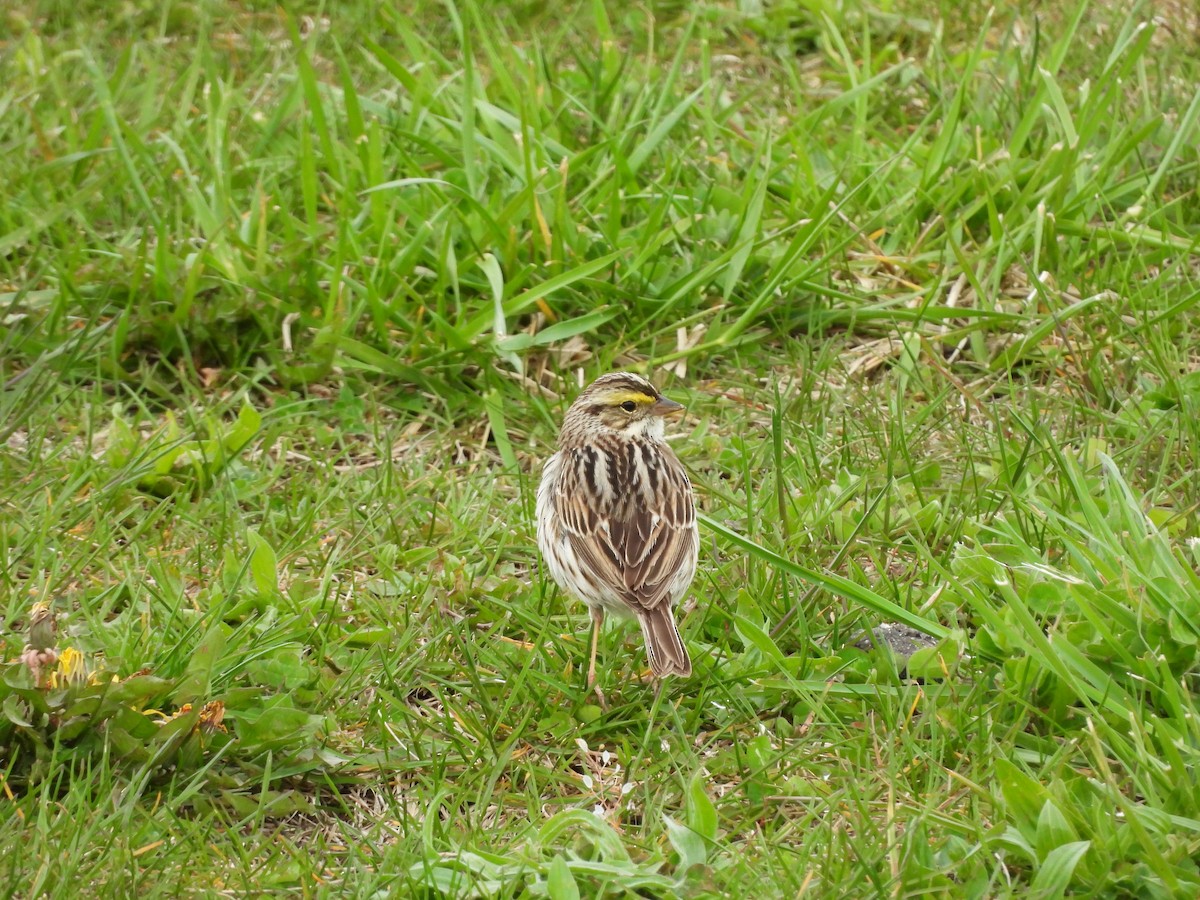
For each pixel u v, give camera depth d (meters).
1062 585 8.12
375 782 7.50
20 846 6.56
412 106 12.77
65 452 10.10
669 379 10.84
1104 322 10.97
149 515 9.31
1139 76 13.45
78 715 7.20
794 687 7.63
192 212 12.05
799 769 7.34
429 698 8.14
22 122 13.38
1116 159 12.13
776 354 11.17
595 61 14.27
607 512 8.17
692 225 11.69
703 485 9.59
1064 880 6.26
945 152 12.12
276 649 8.01
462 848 6.76
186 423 10.49
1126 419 10.02
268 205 11.92
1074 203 11.81
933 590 8.40
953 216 12.16
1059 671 7.21
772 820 7.06
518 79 13.89
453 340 10.70
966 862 6.55
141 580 8.77
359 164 12.20
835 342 11.31
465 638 8.40
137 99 13.87
